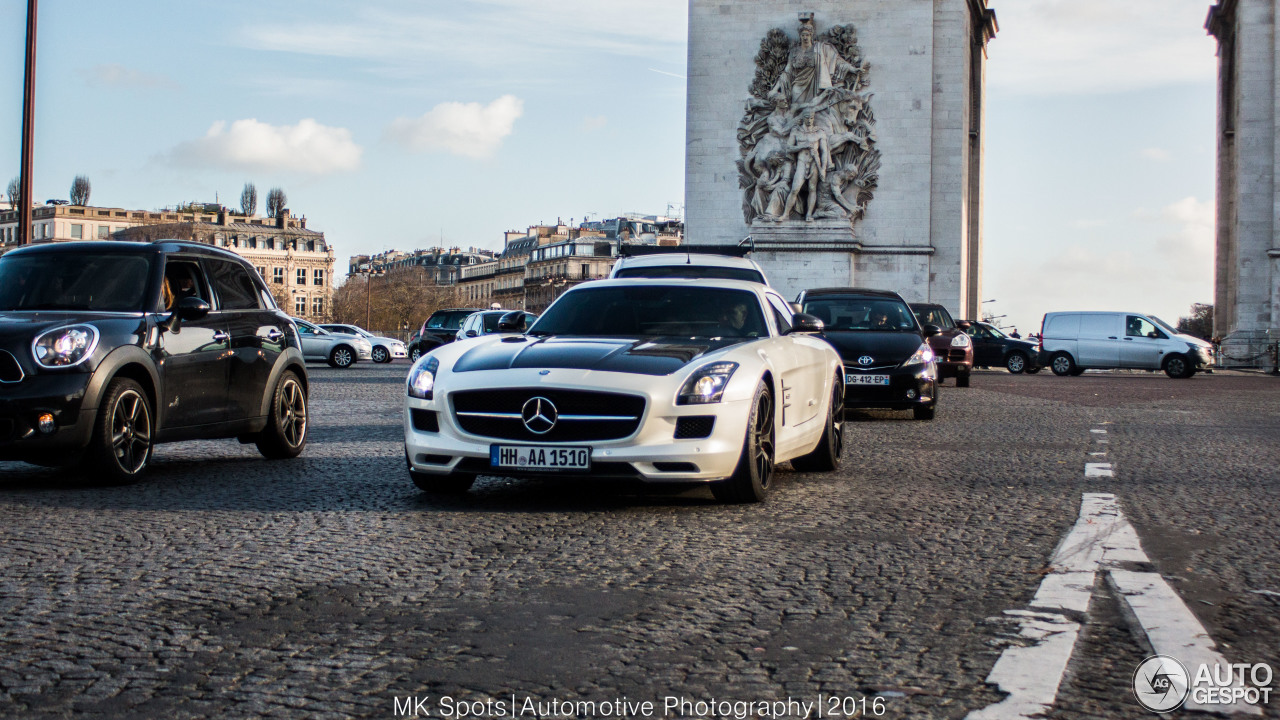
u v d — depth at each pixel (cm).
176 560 650
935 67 4622
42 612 529
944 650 471
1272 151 4869
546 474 812
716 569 632
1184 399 2470
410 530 749
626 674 437
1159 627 505
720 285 1026
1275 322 4766
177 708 395
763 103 4516
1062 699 407
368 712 392
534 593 571
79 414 926
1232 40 5828
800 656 462
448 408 838
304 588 580
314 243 16400
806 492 942
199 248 1134
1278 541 729
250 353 1136
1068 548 695
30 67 2170
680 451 808
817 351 1069
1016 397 2473
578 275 14425
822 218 4409
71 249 1068
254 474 1053
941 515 826
